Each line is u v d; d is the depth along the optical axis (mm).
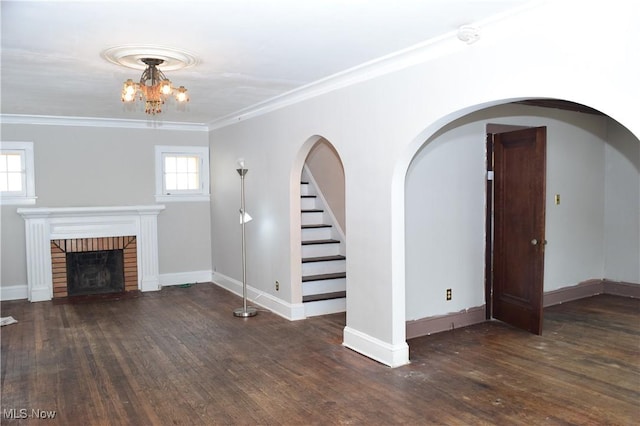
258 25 2750
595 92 2322
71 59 3426
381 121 3645
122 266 6488
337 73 3867
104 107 5367
